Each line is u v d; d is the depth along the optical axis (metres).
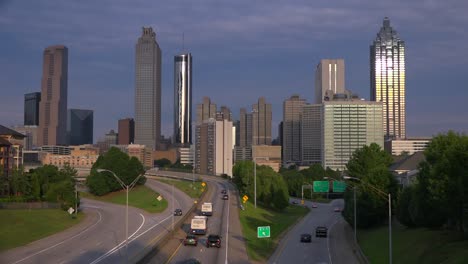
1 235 81.62
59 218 109.69
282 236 99.25
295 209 170.88
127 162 182.00
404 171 118.19
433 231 72.25
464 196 59.28
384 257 67.44
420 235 71.56
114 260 62.94
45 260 62.97
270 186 154.50
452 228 72.94
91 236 88.56
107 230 97.31
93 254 68.06
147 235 89.44
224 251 72.56
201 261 63.56
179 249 73.44
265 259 69.31
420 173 73.19
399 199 84.62
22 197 124.56
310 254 76.12
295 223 127.75
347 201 105.69
